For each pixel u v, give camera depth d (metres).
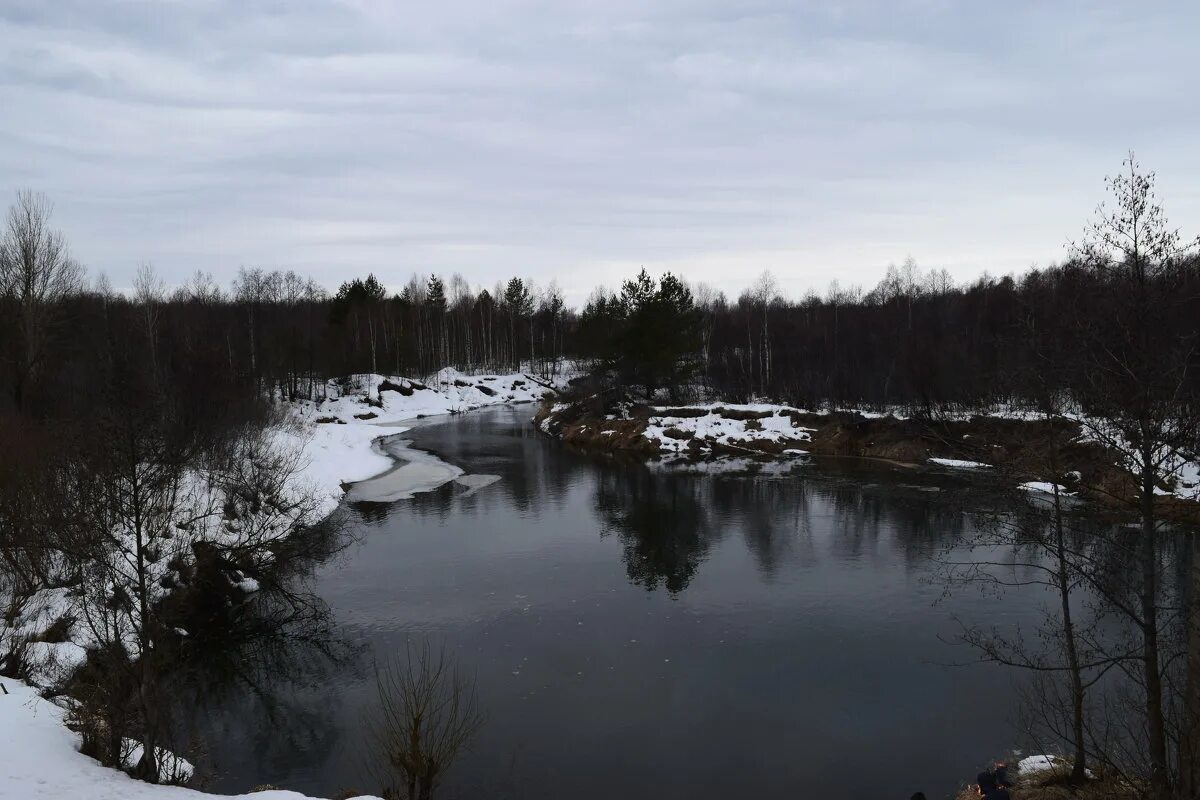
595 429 57.06
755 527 30.64
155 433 13.82
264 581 24.16
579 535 29.91
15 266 37.19
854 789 13.08
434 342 111.25
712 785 13.17
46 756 11.59
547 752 14.20
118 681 12.74
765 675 17.39
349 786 13.33
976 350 49.84
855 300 120.56
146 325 52.66
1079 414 11.59
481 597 22.83
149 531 14.84
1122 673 16.69
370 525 31.77
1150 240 9.74
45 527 15.16
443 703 16.12
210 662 18.92
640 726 15.16
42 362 37.91
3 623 17.12
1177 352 9.65
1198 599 10.79
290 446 39.62
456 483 40.94
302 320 89.06
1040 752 14.03
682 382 64.69
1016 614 20.88
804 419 52.62
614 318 69.69
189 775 13.38
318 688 17.23
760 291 109.00
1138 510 11.55
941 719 15.38
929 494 35.78
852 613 21.19
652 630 20.12
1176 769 11.99
